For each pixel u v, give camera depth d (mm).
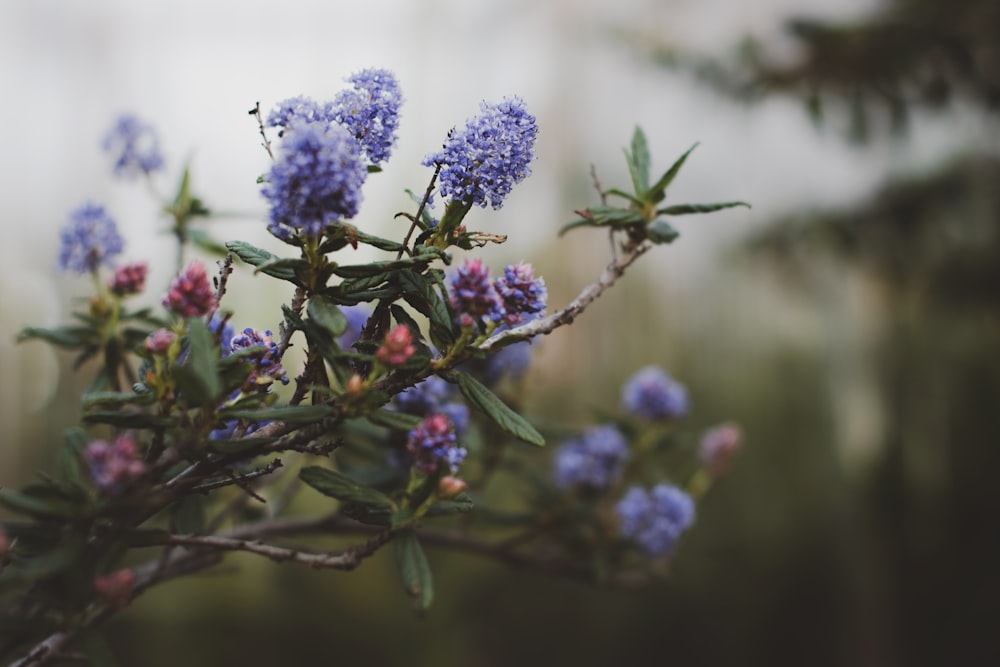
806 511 1667
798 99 1295
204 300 326
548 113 1674
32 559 318
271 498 574
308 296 344
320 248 339
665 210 388
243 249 352
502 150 344
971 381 1649
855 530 1648
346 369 338
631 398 617
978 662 1555
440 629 1356
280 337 356
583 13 1657
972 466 1632
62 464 347
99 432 445
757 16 1588
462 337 345
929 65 1227
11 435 1176
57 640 354
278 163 310
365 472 490
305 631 1315
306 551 392
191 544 349
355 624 1320
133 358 526
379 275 349
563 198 1649
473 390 353
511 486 928
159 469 320
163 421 328
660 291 1690
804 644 1576
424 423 381
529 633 1464
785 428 1714
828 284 1623
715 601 1567
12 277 1221
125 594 328
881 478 1659
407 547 377
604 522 573
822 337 1725
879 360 1671
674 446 620
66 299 1181
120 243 456
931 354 1649
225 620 1308
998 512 1602
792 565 1624
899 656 1592
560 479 587
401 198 1421
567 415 1563
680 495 555
